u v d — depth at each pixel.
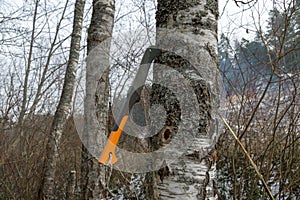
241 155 3.09
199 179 1.22
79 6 4.43
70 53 4.27
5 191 4.21
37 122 5.05
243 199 2.94
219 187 3.17
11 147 4.61
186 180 1.22
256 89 3.29
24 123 4.90
